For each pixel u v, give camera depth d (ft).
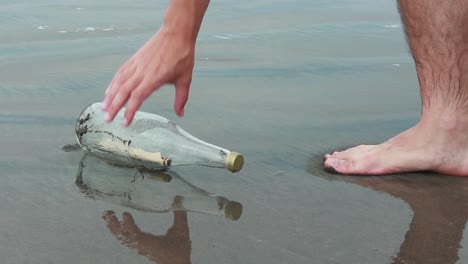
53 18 11.60
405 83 8.55
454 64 5.94
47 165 5.91
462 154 6.01
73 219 4.96
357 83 8.54
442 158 5.98
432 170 6.07
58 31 10.74
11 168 5.82
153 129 5.97
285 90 8.20
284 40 10.52
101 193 5.42
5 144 6.32
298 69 9.07
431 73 6.05
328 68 9.14
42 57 9.32
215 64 9.21
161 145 5.86
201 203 5.29
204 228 4.87
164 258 4.42
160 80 5.56
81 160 6.05
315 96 7.99
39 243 4.58
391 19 12.01
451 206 5.34
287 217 5.08
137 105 5.54
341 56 9.71
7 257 4.39
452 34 5.93
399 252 4.57
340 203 5.35
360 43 10.43
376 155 6.03
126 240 4.66
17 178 5.63
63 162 5.99
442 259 4.49
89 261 4.37
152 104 7.50
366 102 7.81
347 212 5.18
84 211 5.09
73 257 4.42
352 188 5.67
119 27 11.04
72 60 9.18
